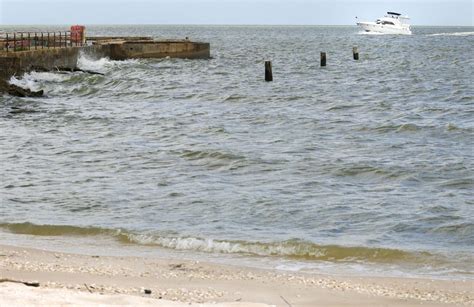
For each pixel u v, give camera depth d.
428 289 17.03
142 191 29.02
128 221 24.34
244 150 38.66
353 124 49.41
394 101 64.31
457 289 17.06
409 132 46.56
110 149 38.94
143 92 70.44
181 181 31.16
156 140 42.47
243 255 20.42
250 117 53.09
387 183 31.41
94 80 75.56
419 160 36.47
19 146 39.62
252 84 79.69
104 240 21.84
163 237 22.09
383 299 16.09
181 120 51.22
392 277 18.17
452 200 28.16
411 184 31.23
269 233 23.09
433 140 43.62
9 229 22.88
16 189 29.00
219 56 130.00
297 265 19.47
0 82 62.12
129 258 19.50
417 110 57.53
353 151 39.28
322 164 35.00
